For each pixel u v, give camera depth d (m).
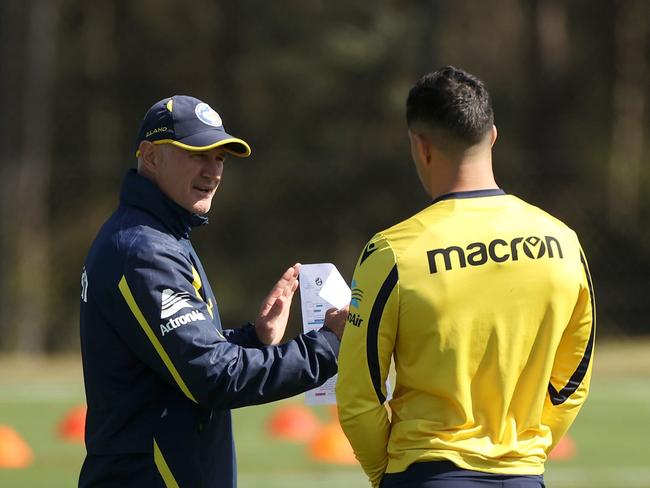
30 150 72.12
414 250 12.63
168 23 96.56
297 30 94.62
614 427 36.88
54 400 42.59
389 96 92.38
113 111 94.81
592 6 95.06
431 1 65.75
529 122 92.44
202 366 13.34
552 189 75.62
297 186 79.06
